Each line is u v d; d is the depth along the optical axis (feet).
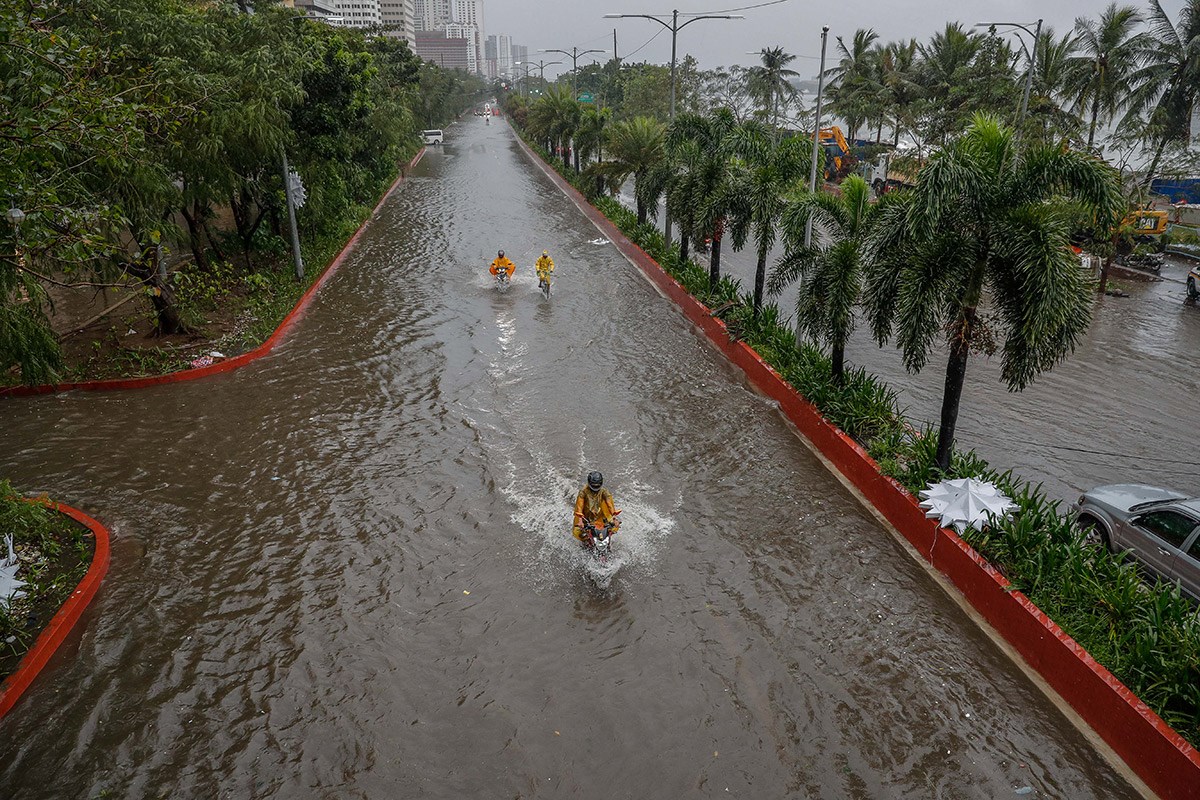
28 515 29.37
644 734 22.44
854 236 39.65
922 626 26.96
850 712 23.26
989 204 28.12
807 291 41.16
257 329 56.03
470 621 27.17
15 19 24.82
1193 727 20.40
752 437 41.60
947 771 21.18
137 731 22.26
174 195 48.96
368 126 96.22
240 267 71.97
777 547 31.63
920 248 29.37
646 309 65.82
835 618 27.43
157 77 44.50
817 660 25.40
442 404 45.37
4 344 38.60
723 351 55.31
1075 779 20.88
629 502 34.88
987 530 28.81
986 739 22.22
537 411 44.62
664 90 163.63
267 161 62.44
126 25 44.14
